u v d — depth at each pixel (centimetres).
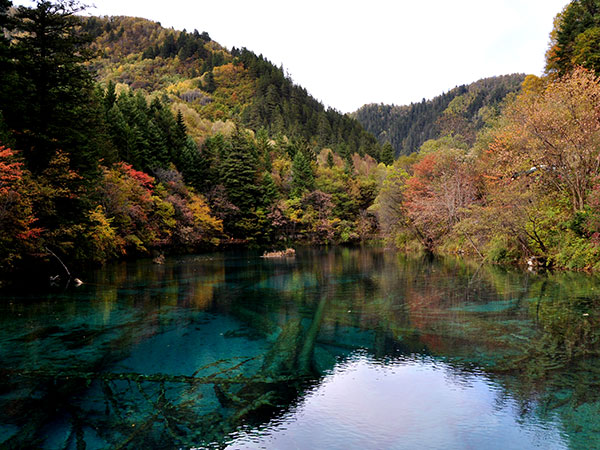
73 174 2067
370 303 1376
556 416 566
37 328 1082
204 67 14800
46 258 2033
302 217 5975
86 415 586
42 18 2134
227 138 7062
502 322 1066
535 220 2136
